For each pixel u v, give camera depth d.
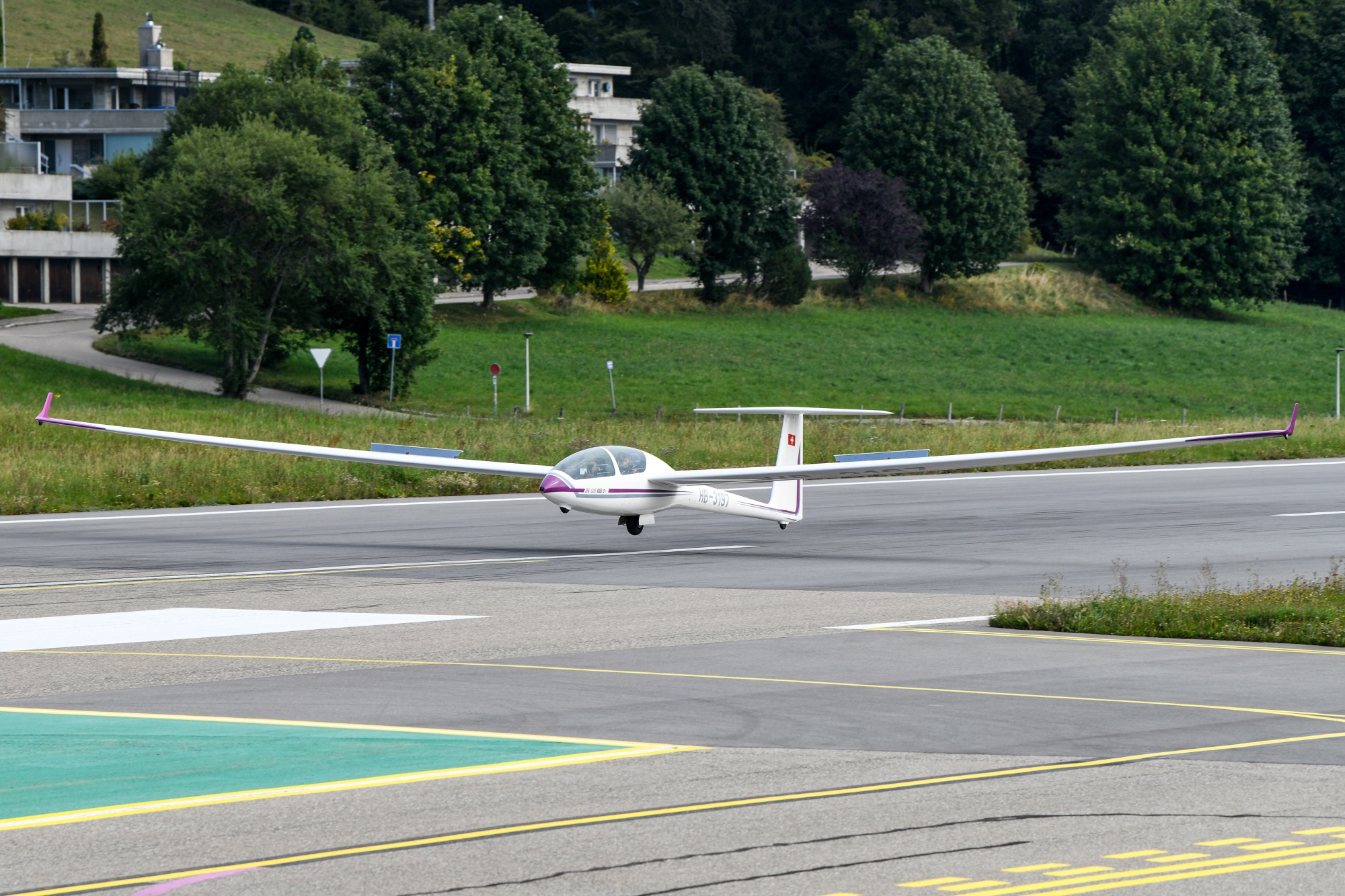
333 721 44.50
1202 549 92.56
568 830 33.59
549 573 80.44
